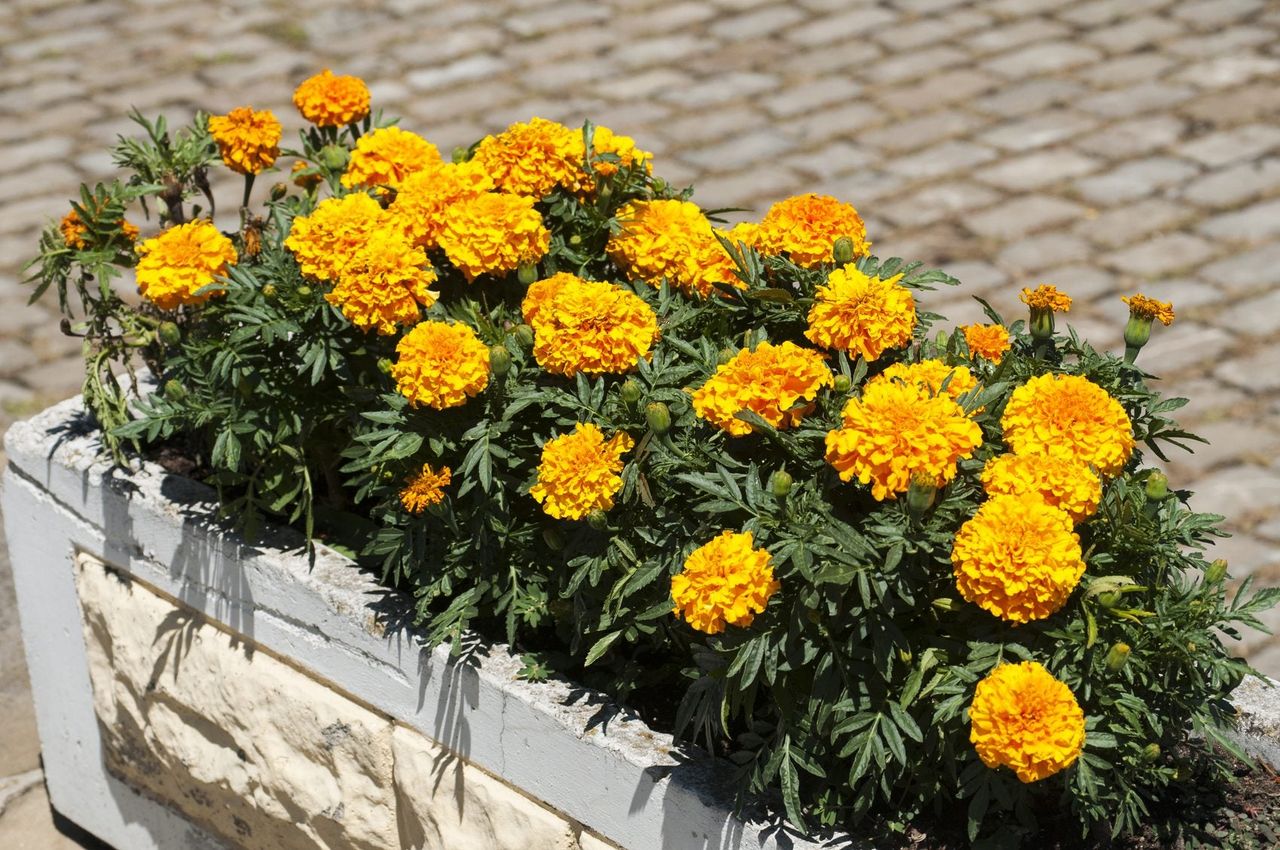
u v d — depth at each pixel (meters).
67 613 3.48
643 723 2.60
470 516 2.75
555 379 2.72
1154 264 5.59
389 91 7.10
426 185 2.82
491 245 2.77
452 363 2.56
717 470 2.48
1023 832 2.40
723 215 5.93
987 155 6.36
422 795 2.88
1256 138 6.40
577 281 2.66
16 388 5.23
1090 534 2.43
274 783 3.14
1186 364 5.06
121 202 3.23
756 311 2.74
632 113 6.81
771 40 7.48
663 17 7.78
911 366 2.53
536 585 2.74
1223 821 2.52
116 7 8.11
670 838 2.51
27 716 4.15
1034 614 2.19
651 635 2.69
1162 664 2.36
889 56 7.26
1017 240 5.77
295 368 2.92
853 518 2.44
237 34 7.74
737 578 2.23
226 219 6.16
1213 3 7.69
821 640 2.34
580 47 7.49
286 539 3.06
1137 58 7.15
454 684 2.75
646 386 2.61
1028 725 2.09
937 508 2.32
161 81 7.27
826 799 2.40
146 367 3.78
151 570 3.23
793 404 2.48
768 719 2.66
